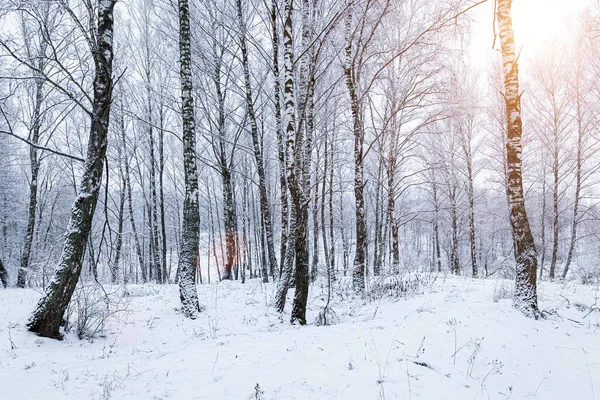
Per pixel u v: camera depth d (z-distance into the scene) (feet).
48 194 83.46
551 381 16.15
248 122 65.62
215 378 13.70
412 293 37.32
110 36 23.41
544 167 71.26
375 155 75.31
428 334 20.62
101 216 86.43
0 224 79.97
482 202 87.81
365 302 36.63
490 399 13.47
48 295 21.07
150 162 77.41
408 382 13.65
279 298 33.45
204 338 23.91
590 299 28.99
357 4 39.11
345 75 43.68
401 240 150.30
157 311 30.07
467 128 71.97
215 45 49.55
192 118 33.37
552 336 20.98
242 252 90.33
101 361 16.98
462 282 44.55
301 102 38.14
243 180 94.68
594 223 88.22
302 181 35.88
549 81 65.16
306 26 36.70
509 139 26.61
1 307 26.08
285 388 12.82
